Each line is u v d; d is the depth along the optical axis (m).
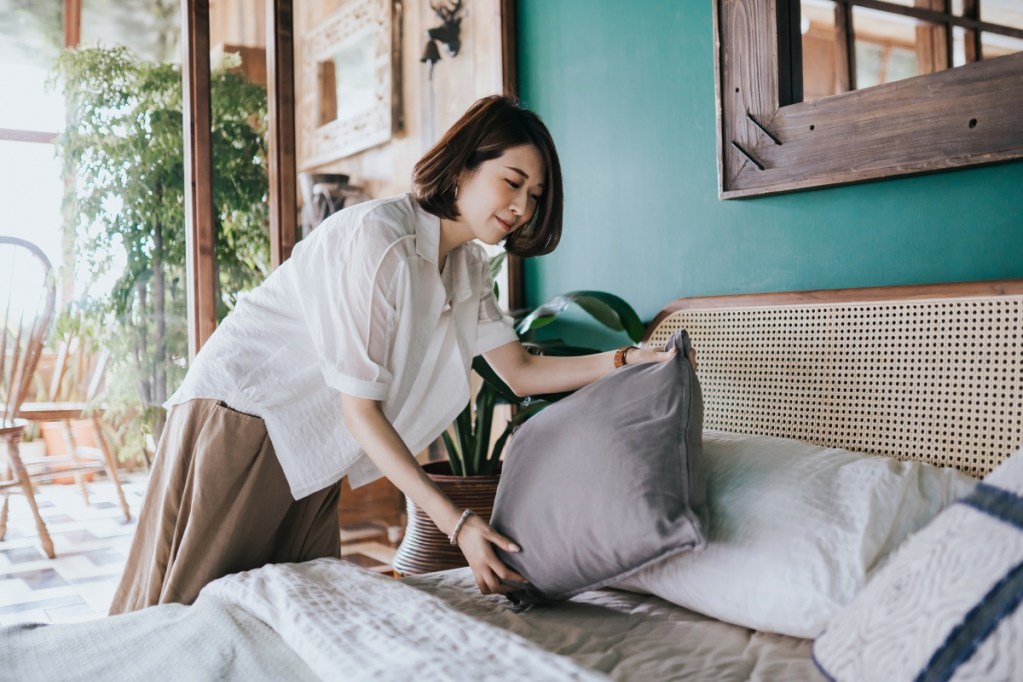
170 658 1.06
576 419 1.32
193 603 1.38
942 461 1.47
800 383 1.70
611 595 1.41
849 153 1.72
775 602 1.13
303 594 1.21
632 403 1.29
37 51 2.24
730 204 2.04
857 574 1.09
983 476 1.41
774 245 1.94
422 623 1.09
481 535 1.28
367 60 2.68
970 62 1.54
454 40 2.82
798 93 1.83
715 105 2.04
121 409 2.35
